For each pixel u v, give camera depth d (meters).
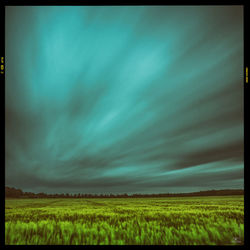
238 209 19.66
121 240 6.93
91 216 14.79
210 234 7.42
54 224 10.37
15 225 9.52
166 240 7.07
